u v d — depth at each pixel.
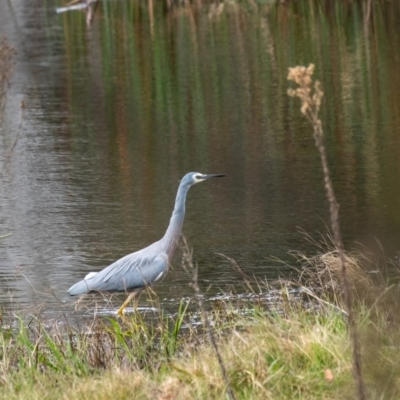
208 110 22.55
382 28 31.64
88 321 9.94
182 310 10.27
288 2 37.59
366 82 24.61
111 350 8.34
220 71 26.62
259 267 11.86
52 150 19.31
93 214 14.73
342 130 20.28
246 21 34.50
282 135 20.05
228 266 11.95
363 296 8.88
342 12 34.72
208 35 32.19
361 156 18.11
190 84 25.30
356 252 12.28
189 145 19.42
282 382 6.64
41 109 23.16
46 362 7.87
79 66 28.20
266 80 25.30
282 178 16.72
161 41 31.41
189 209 14.96
